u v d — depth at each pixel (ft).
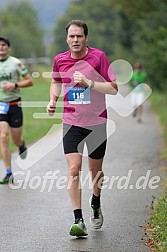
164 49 120.78
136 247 38.60
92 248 38.47
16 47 369.50
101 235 41.29
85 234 40.37
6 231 42.19
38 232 41.91
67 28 40.98
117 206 49.11
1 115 58.80
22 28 407.85
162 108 162.20
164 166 67.10
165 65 131.85
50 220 44.91
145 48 157.79
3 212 47.26
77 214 40.40
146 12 131.75
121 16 260.01
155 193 53.52
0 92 58.85
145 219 45.09
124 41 266.98
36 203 50.14
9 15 410.72
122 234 41.47
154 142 89.15
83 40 40.55
